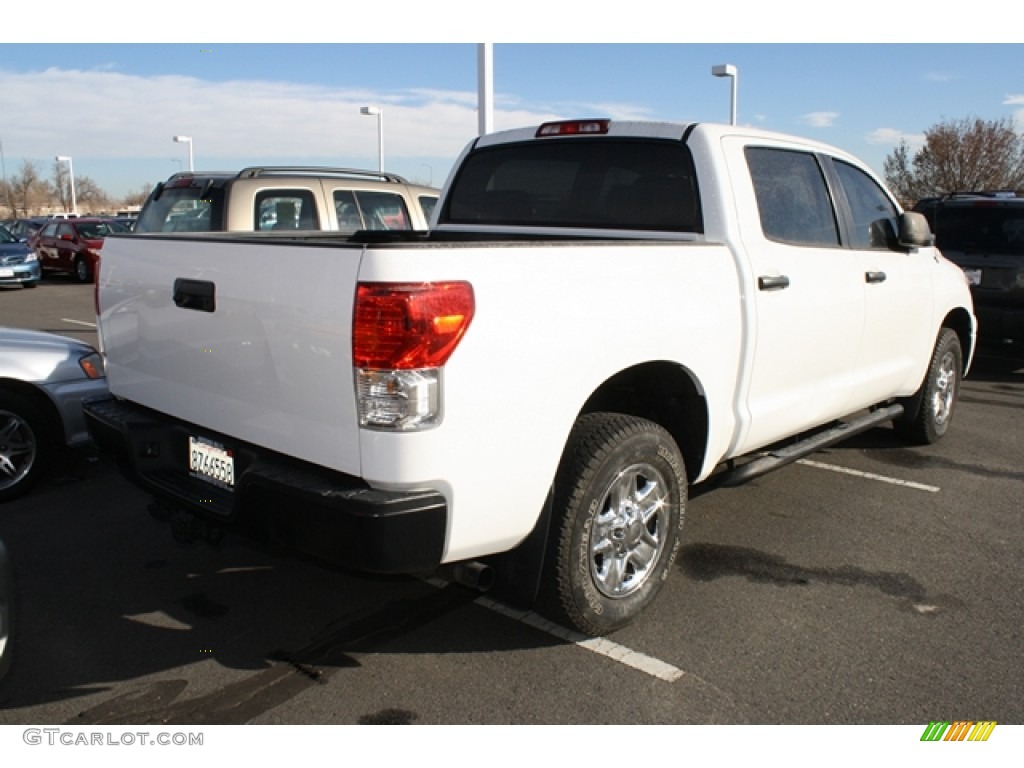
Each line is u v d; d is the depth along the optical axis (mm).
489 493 2945
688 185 4145
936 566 4367
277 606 3881
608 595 3484
